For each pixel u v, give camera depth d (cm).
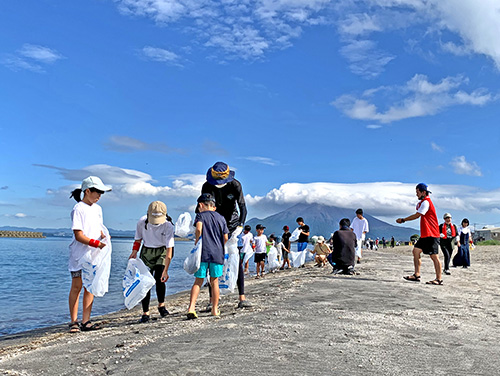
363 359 386
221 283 674
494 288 1012
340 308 654
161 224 669
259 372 351
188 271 622
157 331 526
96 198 611
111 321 720
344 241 1293
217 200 678
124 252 5853
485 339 481
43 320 997
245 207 696
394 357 395
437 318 596
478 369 367
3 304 1281
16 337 714
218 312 636
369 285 988
